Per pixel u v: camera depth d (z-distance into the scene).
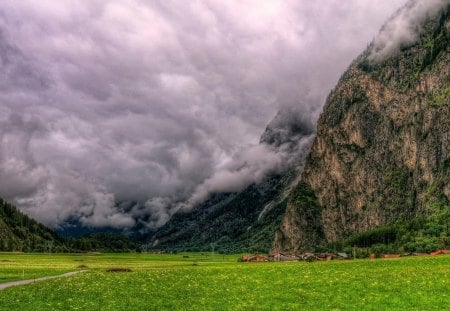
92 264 185.25
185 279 84.81
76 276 97.31
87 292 64.38
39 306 52.69
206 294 61.09
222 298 56.97
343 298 54.38
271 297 56.78
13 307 52.34
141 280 83.12
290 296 57.12
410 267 101.75
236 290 64.75
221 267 139.75
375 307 48.16
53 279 89.88
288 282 73.94
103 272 112.25
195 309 49.44
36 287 72.69
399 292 57.00
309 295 57.44
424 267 98.94
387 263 126.81
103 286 72.12
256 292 61.94
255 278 84.25
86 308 51.12
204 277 89.50
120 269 119.31
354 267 112.88
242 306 50.75
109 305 52.66
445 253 189.00
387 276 78.12
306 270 104.62
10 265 161.12
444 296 52.75
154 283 76.69
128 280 83.25
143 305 52.59
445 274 76.62
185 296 59.56
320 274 89.12
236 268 127.06
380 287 62.34
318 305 50.47
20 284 80.69
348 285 66.06
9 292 66.38
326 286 66.19
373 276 79.38
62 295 61.78
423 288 59.41
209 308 49.94
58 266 157.50
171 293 62.66
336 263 143.50
